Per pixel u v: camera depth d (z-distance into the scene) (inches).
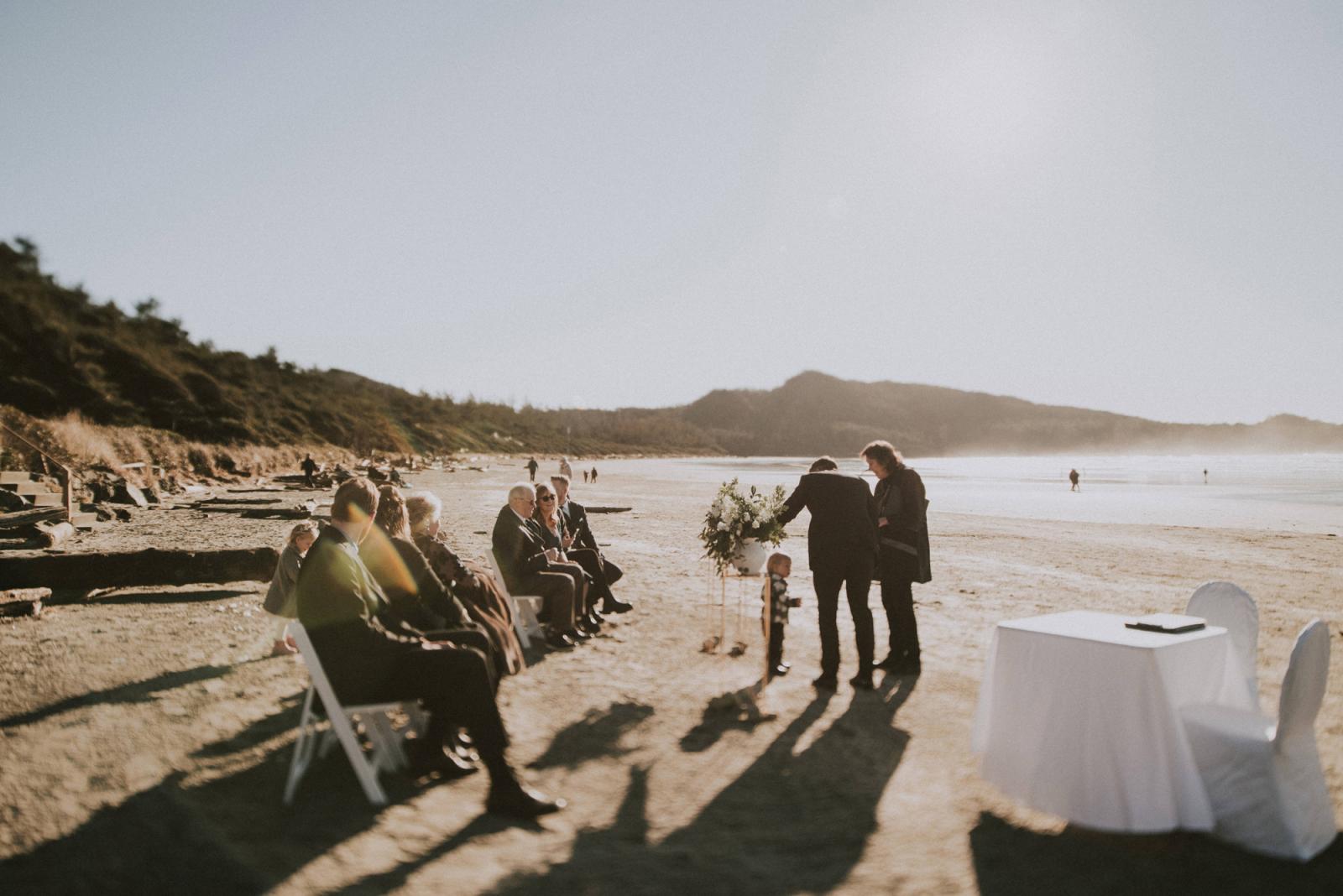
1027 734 157.8
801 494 251.4
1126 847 144.3
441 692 157.8
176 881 128.6
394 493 200.7
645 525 804.6
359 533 171.0
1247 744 143.1
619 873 133.3
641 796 165.8
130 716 208.8
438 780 173.3
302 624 162.2
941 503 1409.9
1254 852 141.6
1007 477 3230.8
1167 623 163.8
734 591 417.4
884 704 229.3
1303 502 1512.1
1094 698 149.0
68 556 373.1
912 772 179.6
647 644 295.7
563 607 291.9
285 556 273.3
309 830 147.9
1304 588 454.0
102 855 136.3
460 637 185.0
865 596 242.4
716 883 130.6
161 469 1213.7
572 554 339.9
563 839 146.3
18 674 244.8
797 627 339.0
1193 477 3302.2
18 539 494.3
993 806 162.1
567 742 196.5
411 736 195.3
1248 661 179.9
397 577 191.6
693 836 147.6
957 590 433.1
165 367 2459.4
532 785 170.7
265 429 2456.9
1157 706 143.9
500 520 292.2
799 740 199.2
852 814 158.1
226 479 1402.6
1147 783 143.6
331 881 129.5
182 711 213.0
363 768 158.6
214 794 162.9
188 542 539.2
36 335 2066.9
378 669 159.8
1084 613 181.3
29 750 183.3
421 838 145.7
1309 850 140.3
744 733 203.5
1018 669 160.7
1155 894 128.3
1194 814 142.3
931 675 260.4
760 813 158.2
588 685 242.8
